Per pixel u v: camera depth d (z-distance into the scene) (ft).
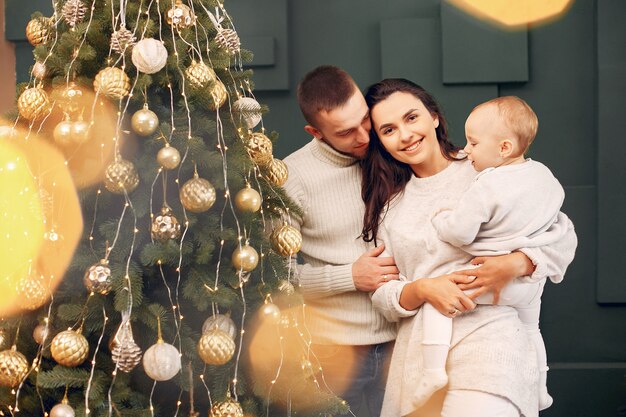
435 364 6.63
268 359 6.50
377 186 7.42
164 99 6.44
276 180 6.84
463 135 10.80
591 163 10.80
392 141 7.13
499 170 6.72
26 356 6.32
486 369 6.49
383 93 7.25
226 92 6.50
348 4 11.06
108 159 6.09
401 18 10.95
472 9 10.66
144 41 5.94
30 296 6.01
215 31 6.87
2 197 6.17
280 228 6.75
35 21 6.74
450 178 7.16
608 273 10.61
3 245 6.18
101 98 6.09
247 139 6.64
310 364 6.70
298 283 7.20
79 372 5.93
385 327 7.52
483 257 6.70
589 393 10.55
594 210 10.73
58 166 6.15
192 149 6.08
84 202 6.17
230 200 6.30
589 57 10.77
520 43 10.66
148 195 6.14
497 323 6.69
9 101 10.91
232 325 6.27
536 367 6.79
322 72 7.41
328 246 7.66
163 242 6.02
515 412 6.50
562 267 6.93
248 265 6.21
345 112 7.15
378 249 7.36
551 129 10.85
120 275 5.89
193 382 6.28
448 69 10.71
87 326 6.10
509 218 6.63
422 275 6.98
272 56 10.87
